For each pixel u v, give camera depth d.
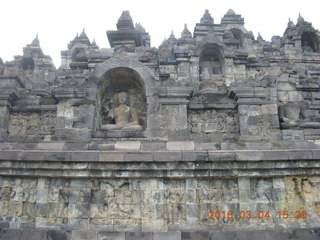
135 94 13.69
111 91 13.71
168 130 11.72
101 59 16.47
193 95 12.49
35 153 10.97
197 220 10.70
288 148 11.42
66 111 12.02
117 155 10.87
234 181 11.11
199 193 10.96
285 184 11.07
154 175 10.91
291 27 36.16
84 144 11.47
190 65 25.97
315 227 10.71
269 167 10.88
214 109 12.36
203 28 33.94
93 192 11.12
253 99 12.06
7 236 10.58
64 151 11.01
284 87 13.20
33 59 34.44
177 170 10.90
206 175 10.88
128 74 12.91
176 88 12.06
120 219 10.85
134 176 10.95
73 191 11.06
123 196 11.05
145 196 10.94
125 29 16.47
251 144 11.46
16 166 11.02
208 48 26.56
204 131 12.12
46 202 10.99
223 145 11.39
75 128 11.78
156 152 10.91
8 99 12.20
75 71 17.66
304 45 35.47
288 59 31.45
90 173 10.98
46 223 10.80
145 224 10.69
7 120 12.27
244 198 10.89
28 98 12.74
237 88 12.12
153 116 11.86
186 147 11.32
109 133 11.83
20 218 10.94
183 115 11.89
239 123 11.95
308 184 11.12
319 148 11.45
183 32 34.22
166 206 10.84
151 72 12.37
